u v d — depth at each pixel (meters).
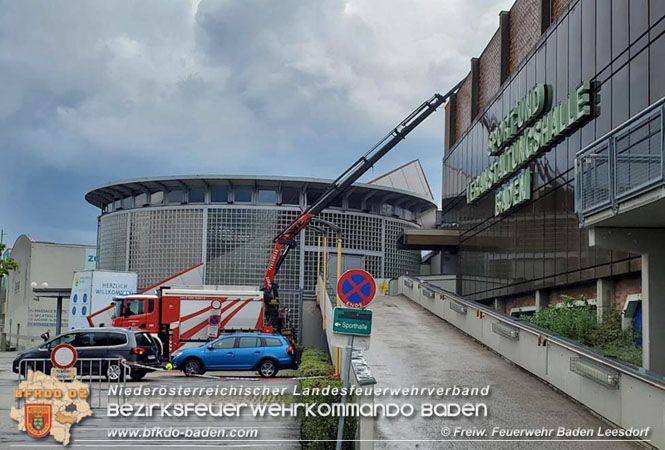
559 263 27.80
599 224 17.08
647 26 20.95
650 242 17.30
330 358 28.84
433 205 68.62
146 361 25.77
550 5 30.05
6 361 41.25
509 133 32.75
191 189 61.47
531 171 31.03
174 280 49.56
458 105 47.09
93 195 66.38
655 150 17.83
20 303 76.81
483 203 38.91
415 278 43.22
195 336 39.03
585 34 25.47
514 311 33.97
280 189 60.44
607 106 23.67
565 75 27.41
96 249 69.69
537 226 30.38
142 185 62.03
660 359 17.02
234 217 60.06
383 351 24.30
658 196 13.95
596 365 15.30
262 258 59.56
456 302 30.00
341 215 61.53
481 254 39.28
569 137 26.88
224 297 39.34
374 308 37.56
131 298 39.28
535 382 18.98
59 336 25.80
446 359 22.72
